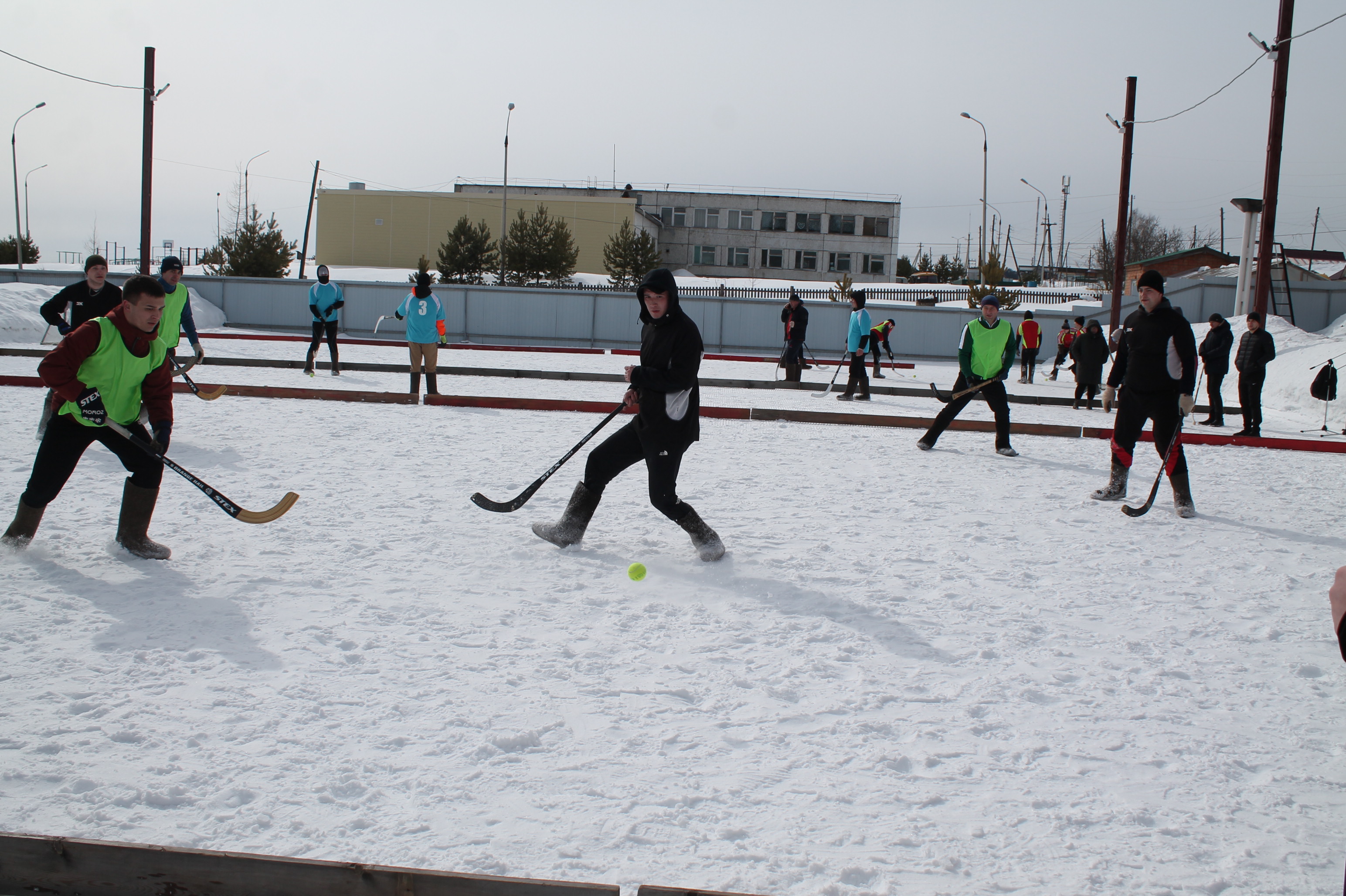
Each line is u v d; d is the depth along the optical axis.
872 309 31.81
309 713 3.14
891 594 4.70
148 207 25.64
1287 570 5.44
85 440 4.76
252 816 2.50
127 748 2.85
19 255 38.50
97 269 7.55
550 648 3.83
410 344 11.93
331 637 3.83
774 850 2.44
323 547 5.15
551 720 3.16
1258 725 3.33
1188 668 3.86
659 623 4.19
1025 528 6.32
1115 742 3.15
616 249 49.03
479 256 45.50
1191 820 2.67
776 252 70.19
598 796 2.68
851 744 3.07
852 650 3.94
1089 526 6.46
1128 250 65.88
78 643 3.65
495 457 8.15
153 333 4.73
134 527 4.77
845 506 6.79
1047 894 2.30
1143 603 4.72
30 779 2.65
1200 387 19.56
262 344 23.84
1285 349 19.81
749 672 3.66
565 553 5.29
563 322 31.81
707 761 2.92
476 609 4.27
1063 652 3.99
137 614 4.00
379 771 2.78
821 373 22.19
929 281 65.38
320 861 2.19
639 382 5.09
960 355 9.55
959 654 3.93
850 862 2.39
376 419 10.17
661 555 5.32
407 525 5.71
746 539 5.71
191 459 7.43
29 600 4.11
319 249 59.44
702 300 31.89
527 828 2.50
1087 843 2.53
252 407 10.59
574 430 9.97
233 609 4.12
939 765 2.96
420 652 3.72
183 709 3.12
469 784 2.72
